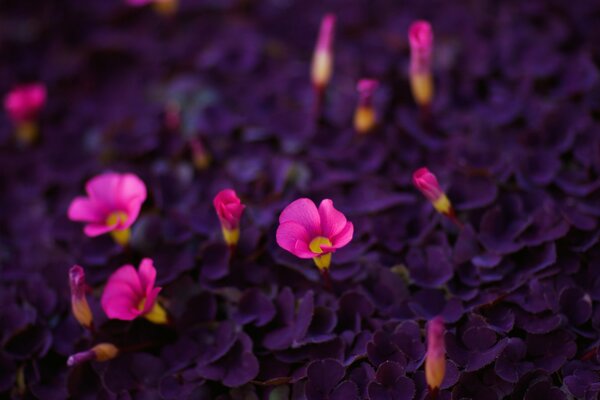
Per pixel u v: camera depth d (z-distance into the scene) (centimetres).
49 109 50
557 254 41
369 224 42
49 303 42
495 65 48
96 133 49
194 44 52
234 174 45
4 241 45
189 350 40
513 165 43
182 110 49
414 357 39
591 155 43
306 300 40
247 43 51
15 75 52
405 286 41
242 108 49
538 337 39
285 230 38
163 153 47
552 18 49
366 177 44
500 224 41
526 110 46
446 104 46
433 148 45
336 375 39
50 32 54
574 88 46
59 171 47
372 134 46
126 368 40
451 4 52
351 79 49
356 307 40
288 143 46
